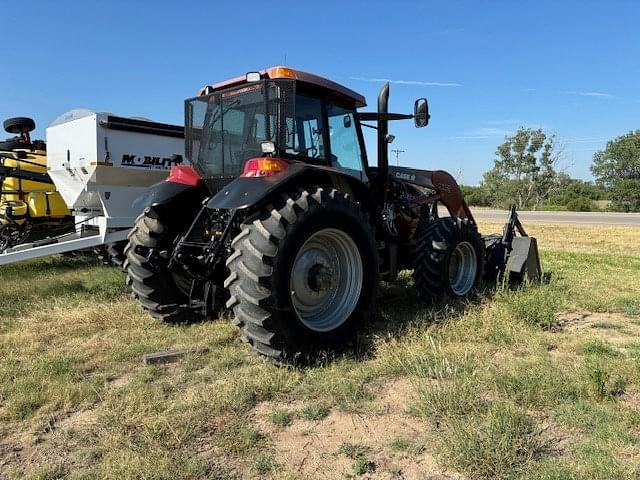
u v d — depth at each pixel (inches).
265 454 110.3
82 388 141.0
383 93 223.8
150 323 206.2
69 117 312.0
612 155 2204.7
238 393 135.9
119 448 111.1
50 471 103.4
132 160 308.3
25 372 153.9
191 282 207.9
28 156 362.0
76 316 209.9
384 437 116.8
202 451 111.2
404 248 246.7
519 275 264.4
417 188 263.0
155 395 137.0
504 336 178.2
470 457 102.6
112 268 341.7
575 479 96.3
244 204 147.8
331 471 104.1
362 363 160.2
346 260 178.1
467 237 234.2
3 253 287.3
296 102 184.2
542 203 2279.8
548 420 121.8
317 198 163.9
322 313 174.9
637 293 262.5
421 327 188.1
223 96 190.9
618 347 175.8
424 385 137.0
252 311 151.5
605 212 1759.4
